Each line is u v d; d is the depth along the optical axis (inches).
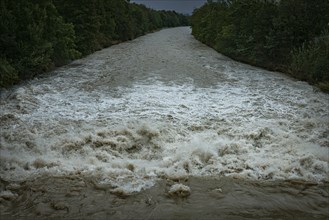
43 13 503.2
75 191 199.0
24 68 450.6
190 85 432.1
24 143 255.0
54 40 534.6
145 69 535.5
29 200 190.5
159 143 255.6
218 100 364.8
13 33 451.8
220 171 222.4
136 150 253.3
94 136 258.7
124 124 287.1
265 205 189.2
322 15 524.7
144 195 196.4
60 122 294.4
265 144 258.8
